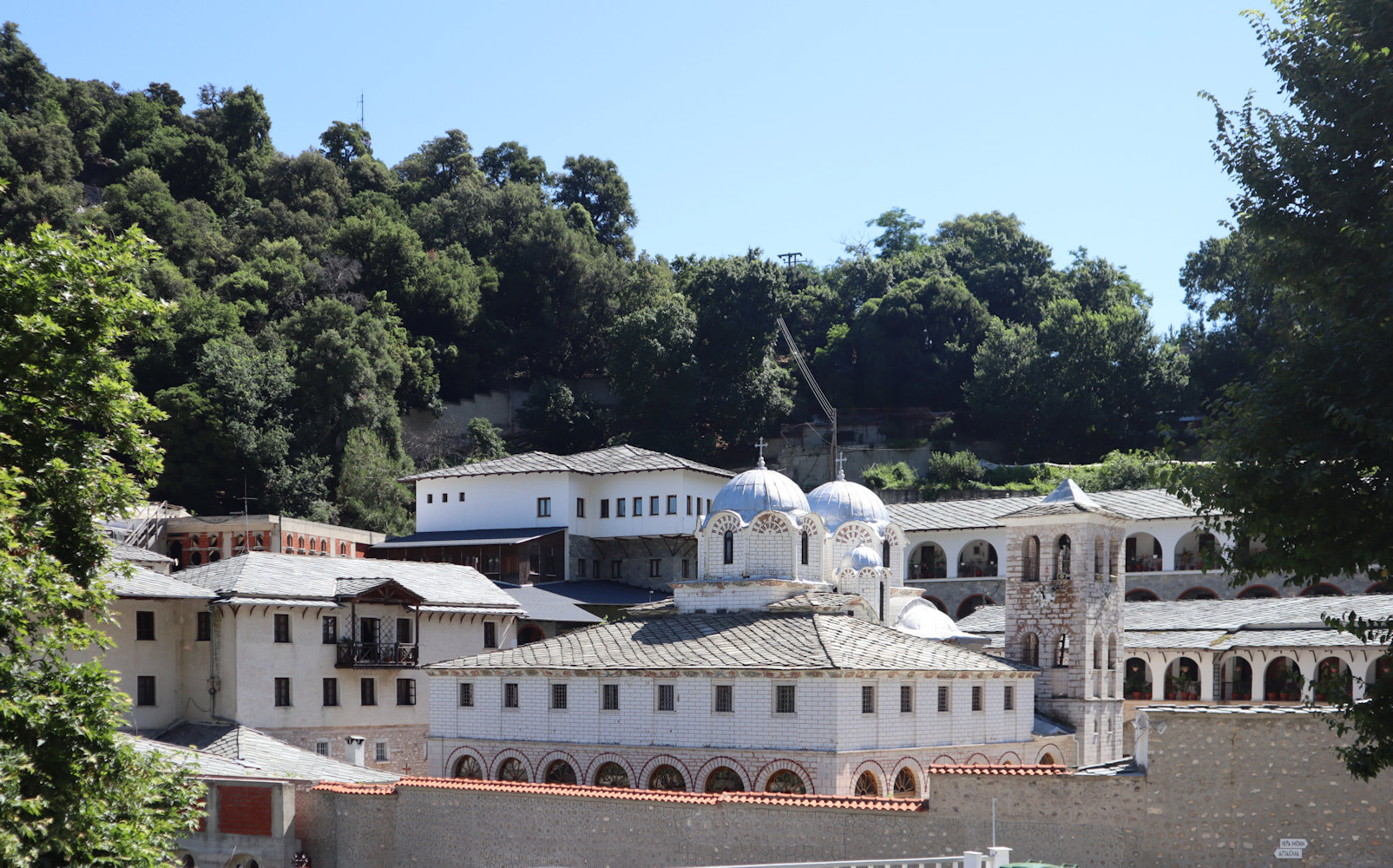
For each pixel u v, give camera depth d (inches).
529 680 2364.7
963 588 3951.8
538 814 1820.9
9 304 1155.9
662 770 2203.5
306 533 4131.4
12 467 1111.6
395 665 2925.7
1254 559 1171.3
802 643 2198.6
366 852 1998.0
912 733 2224.4
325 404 4889.3
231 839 2079.2
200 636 2731.3
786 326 6235.2
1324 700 1178.0
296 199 6353.3
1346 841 1296.8
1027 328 5570.9
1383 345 1077.1
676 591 2578.7
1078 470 4896.7
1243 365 5310.0
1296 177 1218.0
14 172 5433.1
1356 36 1181.1
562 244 6087.6
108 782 1130.0
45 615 1141.1
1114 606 2763.3
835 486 2827.3
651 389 5334.6
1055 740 2571.4
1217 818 1352.1
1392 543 1080.8
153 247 1286.9
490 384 5777.6
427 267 5807.1
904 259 6481.3
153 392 4766.2
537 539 4045.3
